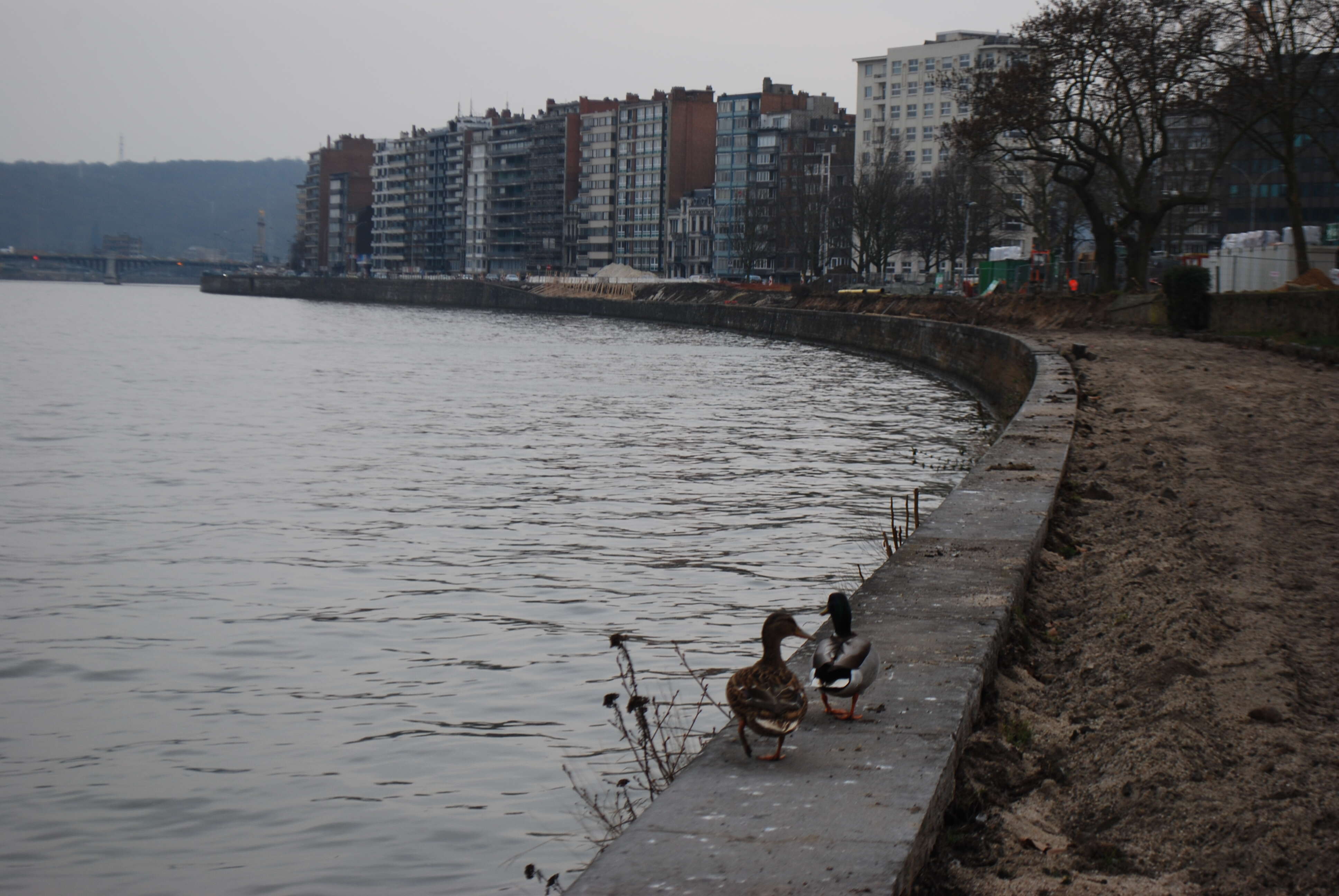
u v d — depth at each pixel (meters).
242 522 28.20
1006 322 68.25
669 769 9.47
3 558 24.38
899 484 33.16
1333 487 17.14
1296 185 57.84
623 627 18.83
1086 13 61.84
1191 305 55.16
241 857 11.17
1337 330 49.97
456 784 12.63
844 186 176.00
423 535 26.52
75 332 133.50
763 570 22.69
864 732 6.91
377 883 10.52
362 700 15.50
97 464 38.47
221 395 63.56
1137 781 7.08
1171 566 12.54
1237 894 5.79
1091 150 64.81
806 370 81.50
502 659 17.19
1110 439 22.75
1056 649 10.27
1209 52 61.00
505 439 44.53
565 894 5.09
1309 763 7.08
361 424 49.97
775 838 5.57
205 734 14.40
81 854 11.27
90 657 17.59
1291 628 10.11
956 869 6.11
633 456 39.44
